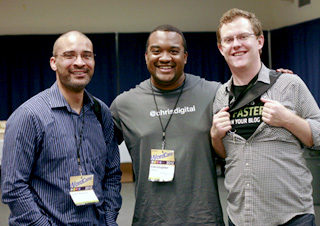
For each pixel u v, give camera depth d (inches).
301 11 248.4
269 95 62.8
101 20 267.1
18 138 59.7
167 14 270.7
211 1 271.4
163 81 71.6
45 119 61.4
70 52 63.1
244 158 63.2
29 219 58.7
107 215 69.1
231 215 66.4
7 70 254.7
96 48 261.0
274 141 61.5
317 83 225.0
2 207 171.9
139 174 72.8
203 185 70.6
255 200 62.0
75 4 264.8
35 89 256.1
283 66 256.5
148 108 74.2
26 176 60.1
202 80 77.1
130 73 263.9
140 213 72.4
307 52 231.9
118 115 77.0
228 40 63.9
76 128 64.5
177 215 69.9
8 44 254.5
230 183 66.2
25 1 260.4
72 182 62.1
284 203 60.7
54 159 61.2
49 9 262.7
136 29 269.4
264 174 61.4
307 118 61.2
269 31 273.0
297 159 61.4
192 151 70.9
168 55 70.2
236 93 66.5
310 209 61.2
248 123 63.3
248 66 63.1
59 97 64.2
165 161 70.4
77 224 62.3
